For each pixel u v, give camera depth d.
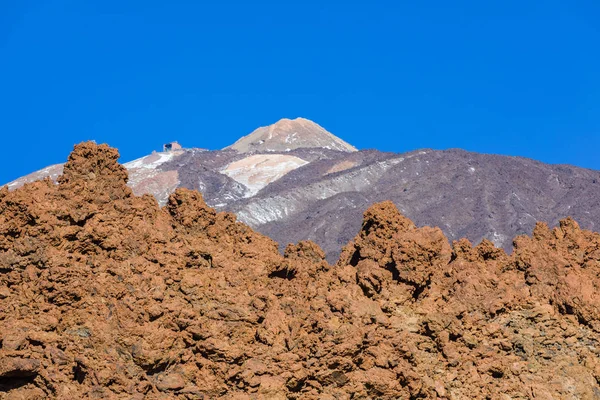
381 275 133.88
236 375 119.50
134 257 125.12
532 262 144.50
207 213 134.25
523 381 134.00
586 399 135.00
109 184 130.75
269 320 123.56
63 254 121.50
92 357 116.06
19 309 117.69
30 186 125.56
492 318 137.75
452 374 130.75
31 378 115.69
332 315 128.12
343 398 122.50
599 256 148.75
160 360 117.06
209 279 126.69
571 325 139.75
